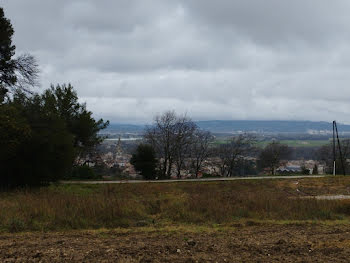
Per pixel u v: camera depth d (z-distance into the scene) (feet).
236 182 105.29
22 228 28.60
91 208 33.68
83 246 21.74
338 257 19.49
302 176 122.11
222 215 35.70
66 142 85.35
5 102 86.74
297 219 36.81
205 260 18.78
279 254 20.22
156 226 31.35
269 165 208.03
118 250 20.56
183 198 46.42
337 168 185.68
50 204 35.40
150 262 18.28
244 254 20.11
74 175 115.96
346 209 41.11
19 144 75.15
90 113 125.29
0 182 79.87
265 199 43.50
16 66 91.56
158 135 159.74
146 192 78.48
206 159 179.32
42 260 18.35
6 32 89.71
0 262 17.95
